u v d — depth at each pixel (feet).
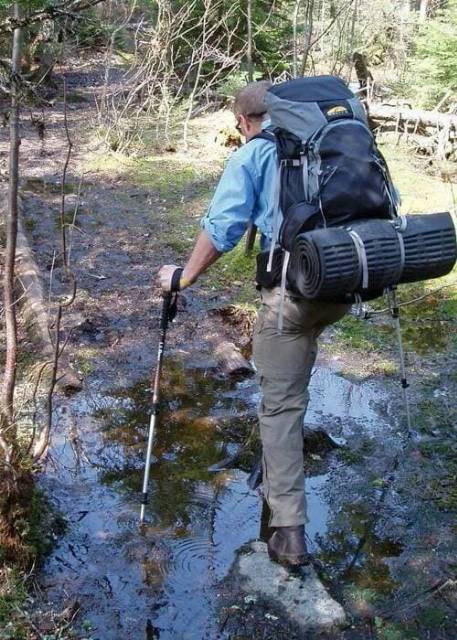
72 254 18.19
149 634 7.80
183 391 12.75
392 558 9.07
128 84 35.27
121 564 8.78
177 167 26.35
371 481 10.50
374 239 7.57
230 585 8.50
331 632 7.90
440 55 30.19
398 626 8.00
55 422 11.50
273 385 8.68
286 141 8.04
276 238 8.09
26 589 8.16
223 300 16.22
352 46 31.45
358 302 7.85
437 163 26.84
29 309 14.49
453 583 8.64
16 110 7.80
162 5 30.14
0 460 8.46
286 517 8.63
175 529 9.45
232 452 11.16
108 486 10.21
